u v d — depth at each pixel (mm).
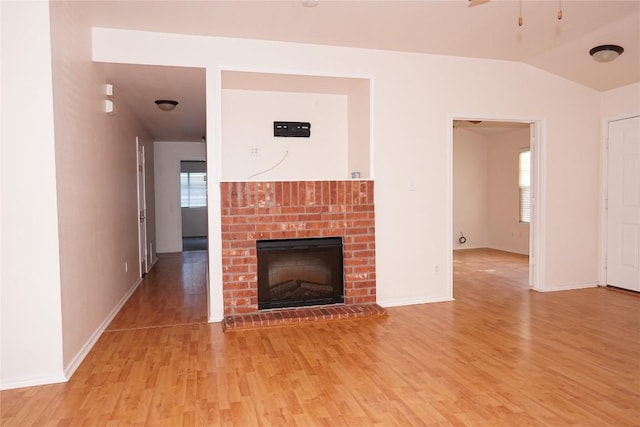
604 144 5277
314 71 4238
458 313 4250
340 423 2232
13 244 2664
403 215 4551
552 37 4074
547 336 3553
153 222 7902
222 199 3975
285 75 4203
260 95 4754
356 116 4738
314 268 4305
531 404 2420
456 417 2283
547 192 5117
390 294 4539
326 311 4129
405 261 4578
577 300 4719
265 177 4766
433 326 3838
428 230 4641
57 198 2732
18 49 2645
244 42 4059
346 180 4293
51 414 2346
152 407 2412
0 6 2615
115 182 4535
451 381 2719
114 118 4547
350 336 3590
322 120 4926
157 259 8117
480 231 9250
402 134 4520
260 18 3590
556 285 5211
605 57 4180
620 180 5129
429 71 4582
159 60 3869
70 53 3094
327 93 4910
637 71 4625
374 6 3395
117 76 4188
